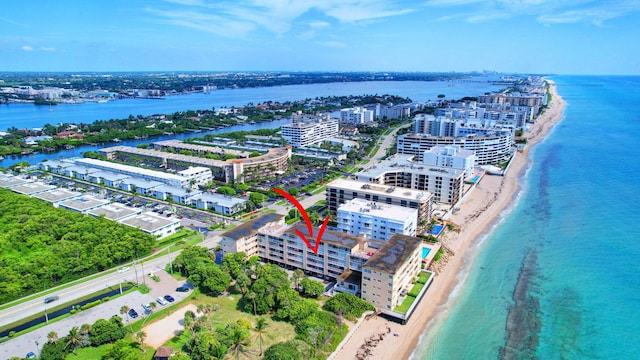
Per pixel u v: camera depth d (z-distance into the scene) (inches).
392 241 7391.7
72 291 7101.4
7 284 6786.4
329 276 7534.5
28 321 6250.0
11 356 5388.8
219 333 5516.7
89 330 5634.8
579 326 6437.0
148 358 5364.2
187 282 7357.3
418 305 6899.6
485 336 6195.9
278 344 5295.3
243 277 6766.7
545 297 7204.7
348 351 5738.2
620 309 6865.2
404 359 5674.2
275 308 6446.9
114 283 7352.4
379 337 6067.9
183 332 5920.3
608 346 5989.2
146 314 6373.0
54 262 7440.9
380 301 6505.9
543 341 6097.4
